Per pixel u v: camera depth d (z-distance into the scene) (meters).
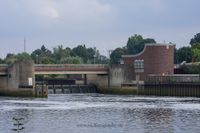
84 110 162.88
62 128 125.88
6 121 136.62
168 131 122.12
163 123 133.88
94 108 169.00
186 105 178.88
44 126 129.00
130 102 193.62
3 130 122.12
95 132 119.94
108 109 165.62
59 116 147.75
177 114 151.50
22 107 171.75
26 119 141.00
